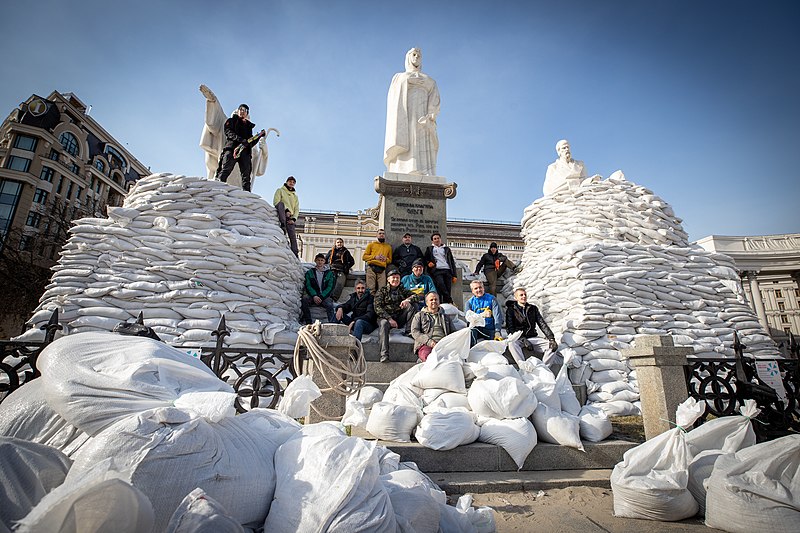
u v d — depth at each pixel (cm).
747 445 343
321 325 401
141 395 223
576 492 359
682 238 883
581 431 451
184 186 722
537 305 840
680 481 306
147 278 645
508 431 398
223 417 224
